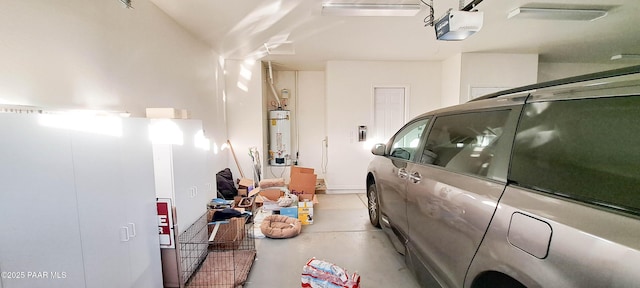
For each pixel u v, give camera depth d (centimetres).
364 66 518
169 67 305
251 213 329
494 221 122
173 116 224
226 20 317
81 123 131
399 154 269
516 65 474
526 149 122
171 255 205
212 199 339
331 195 514
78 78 181
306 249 281
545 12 296
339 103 520
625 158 88
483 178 141
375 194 333
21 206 106
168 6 279
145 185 181
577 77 110
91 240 135
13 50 139
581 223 89
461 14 236
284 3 274
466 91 472
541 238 98
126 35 231
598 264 81
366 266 247
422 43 414
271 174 602
